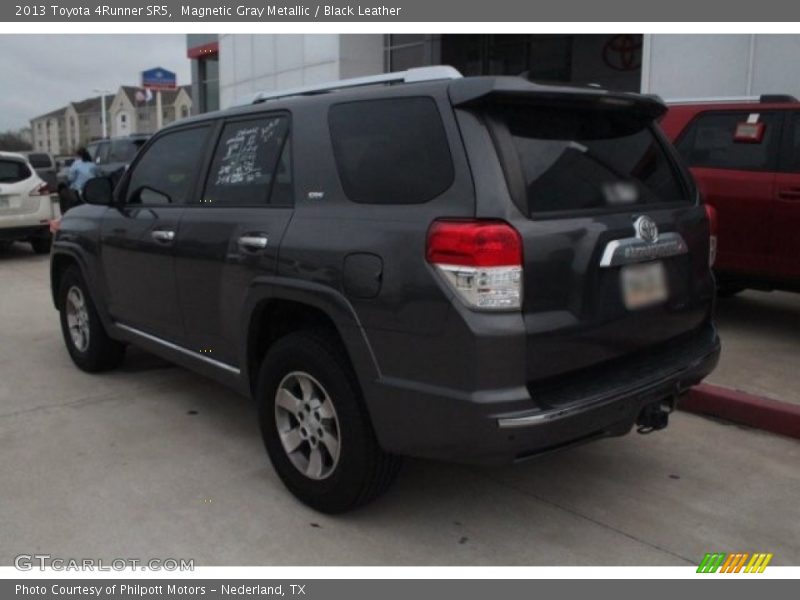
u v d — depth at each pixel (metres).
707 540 3.37
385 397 3.11
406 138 3.20
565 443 3.06
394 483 3.63
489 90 2.94
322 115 3.60
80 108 106.50
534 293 2.92
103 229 5.12
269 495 3.79
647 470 4.06
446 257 2.89
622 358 3.36
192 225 4.22
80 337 5.80
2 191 11.90
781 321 6.85
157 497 3.77
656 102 3.63
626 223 3.27
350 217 3.30
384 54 16.34
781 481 3.93
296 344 3.48
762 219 6.07
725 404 4.71
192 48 25.69
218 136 4.30
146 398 5.23
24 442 4.45
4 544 3.34
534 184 3.03
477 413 2.84
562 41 15.04
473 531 3.45
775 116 6.08
